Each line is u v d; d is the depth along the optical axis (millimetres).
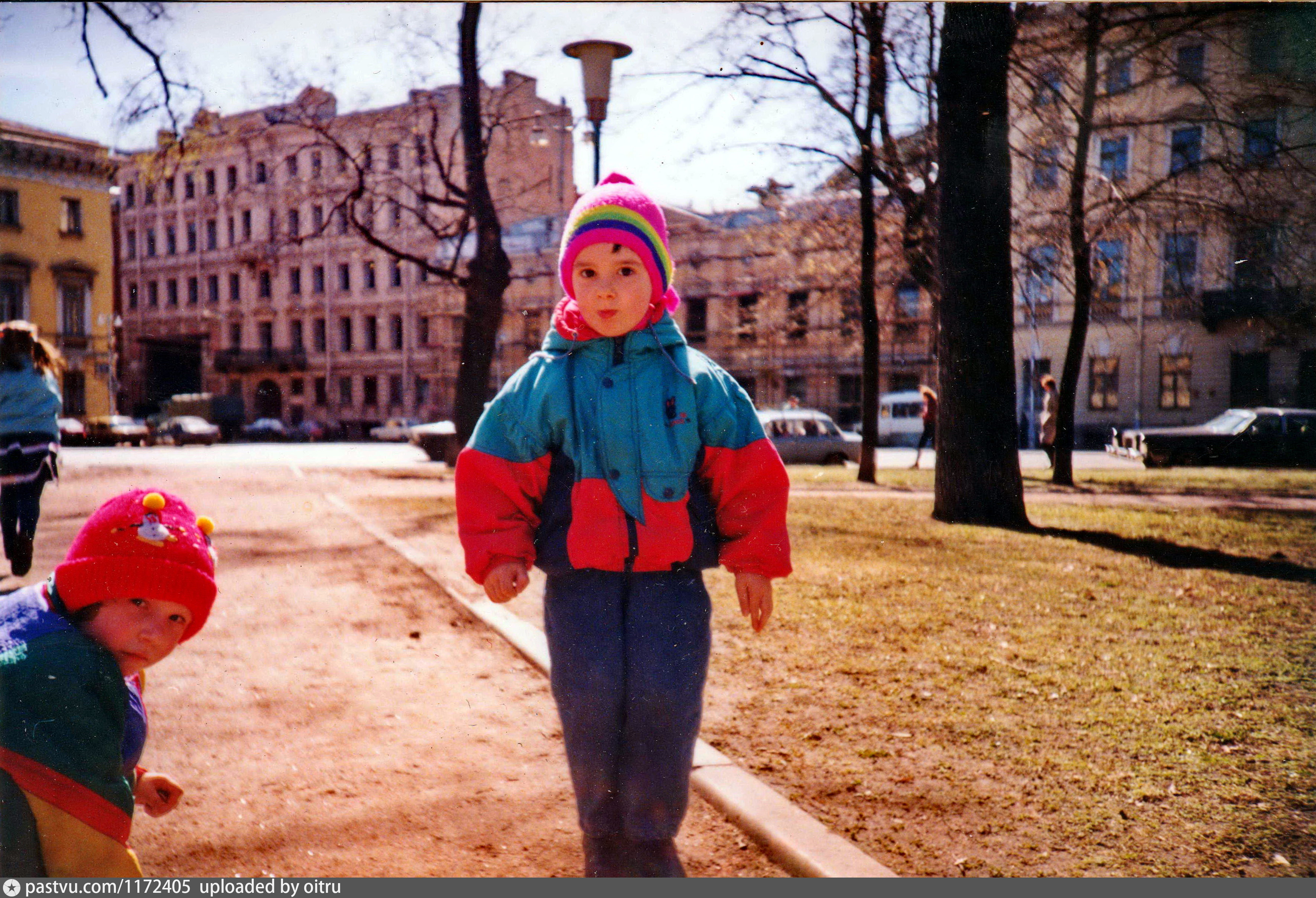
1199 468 10922
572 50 6914
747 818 2033
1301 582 4738
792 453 17094
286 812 2104
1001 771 2314
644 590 1935
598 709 1895
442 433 16172
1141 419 9750
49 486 9516
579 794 1945
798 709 2758
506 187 15852
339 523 7066
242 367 24875
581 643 1907
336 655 3420
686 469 1936
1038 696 2900
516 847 1951
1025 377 10195
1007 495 6984
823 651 3400
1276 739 2535
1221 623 3881
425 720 2750
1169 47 6391
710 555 1987
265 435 25406
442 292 24219
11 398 4293
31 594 1451
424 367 26312
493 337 12289
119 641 1422
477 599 4312
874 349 11508
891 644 3506
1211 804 2125
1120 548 5758
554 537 1944
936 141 9578
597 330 1996
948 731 2590
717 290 20469
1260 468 10859
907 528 6594
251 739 2570
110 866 1399
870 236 11641
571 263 2014
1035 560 5363
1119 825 2020
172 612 1438
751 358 24469
